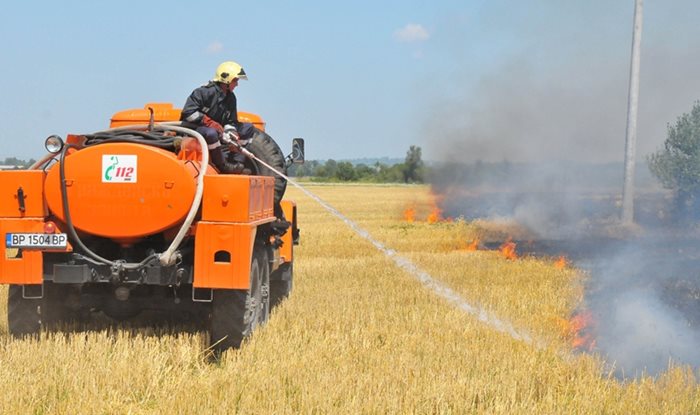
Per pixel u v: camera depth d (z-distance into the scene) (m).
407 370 7.73
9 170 8.74
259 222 9.15
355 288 13.75
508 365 8.05
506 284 14.27
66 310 9.87
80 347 8.34
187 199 8.61
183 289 9.39
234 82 10.06
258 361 8.20
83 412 6.56
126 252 9.06
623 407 6.86
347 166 109.06
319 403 6.64
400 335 9.61
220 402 6.70
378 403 6.62
